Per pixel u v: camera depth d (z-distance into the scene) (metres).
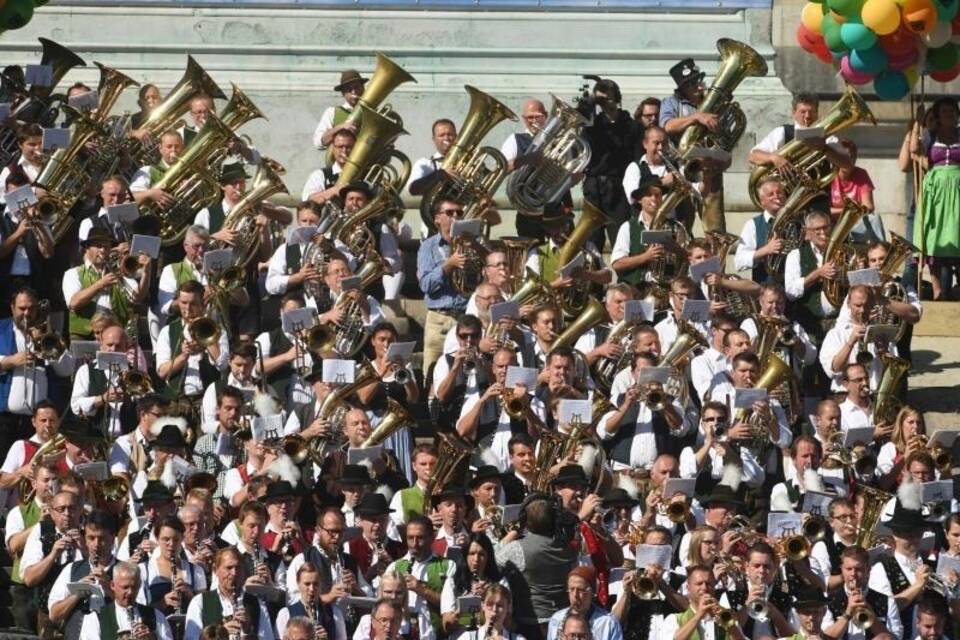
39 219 65.62
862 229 68.75
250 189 67.06
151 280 65.44
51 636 57.22
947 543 60.19
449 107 75.94
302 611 56.72
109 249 65.19
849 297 64.75
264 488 58.72
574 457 60.91
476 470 59.53
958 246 69.31
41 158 67.38
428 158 69.69
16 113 68.94
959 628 59.00
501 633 56.47
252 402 61.94
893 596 58.47
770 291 64.94
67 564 57.31
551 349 63.47
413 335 68.44
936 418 66.69
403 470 62.31
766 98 75.69
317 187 68.62
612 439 62.47
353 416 60.91
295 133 75.81
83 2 76.56
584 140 68.75
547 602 57.31
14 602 58.28
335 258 65.31
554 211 68.38
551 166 68.62
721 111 70.38
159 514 57.91
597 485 60.91
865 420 63.31
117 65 76.25
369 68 76.56
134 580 56.19
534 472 60.69
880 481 62.03
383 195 66.69
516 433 61.91
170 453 59.91
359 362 64.12
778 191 67.12
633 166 69.00
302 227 65.81
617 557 58.62
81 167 67.50
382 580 56.50
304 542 58.03
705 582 56.88
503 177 68.31
